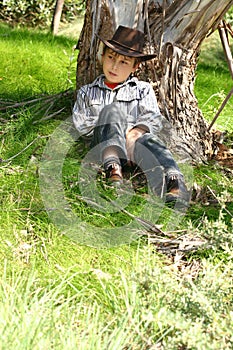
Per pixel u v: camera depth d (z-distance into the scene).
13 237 4.13
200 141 5.64
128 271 3.93
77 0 15.04
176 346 3.08
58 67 7.79
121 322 3.33
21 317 3.25
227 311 3.26
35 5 14.80
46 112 5.85
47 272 3.84
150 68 5.44
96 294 3.73
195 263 4.11
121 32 5.11
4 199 4.51
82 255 4.06
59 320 3.34
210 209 4.74
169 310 3.26
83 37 5.67
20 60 7.65
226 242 3.70
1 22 14.51
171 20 5.39
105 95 5.27
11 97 6.41
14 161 5.09
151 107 5.22
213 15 5.39
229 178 5.38
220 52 12.64
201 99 7.81
